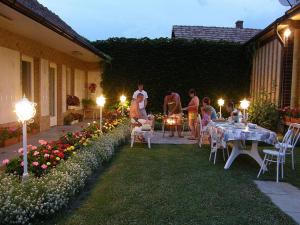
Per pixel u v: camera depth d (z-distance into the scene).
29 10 6.71
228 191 5.40
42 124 12.09
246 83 16.66
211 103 16.59
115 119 11.45
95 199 4.89
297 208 4.75
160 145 9.81
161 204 4.74
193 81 16.56
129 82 16.64
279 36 11.79
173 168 6.90
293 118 10.98
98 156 6.78
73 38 9.89
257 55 15.62
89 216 4.27
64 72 14.82
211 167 7.11
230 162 7.11
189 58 16.50
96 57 15.44
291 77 12.30
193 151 8.90
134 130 9.39
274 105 12.09
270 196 5.26
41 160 5.08
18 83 10.11
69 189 4.65
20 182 4.45
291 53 12.21
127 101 15.80
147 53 16.53
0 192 4.01
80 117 16.17
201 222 4.15
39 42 11.57
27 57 10.98
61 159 5.47
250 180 6.13
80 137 7.00
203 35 19.44
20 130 9.03
